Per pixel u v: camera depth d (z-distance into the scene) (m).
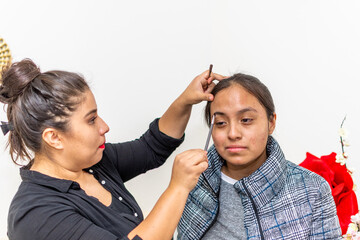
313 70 1.11
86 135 0.68
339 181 0.86
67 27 1.10
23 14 1.04
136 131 1.27
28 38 1.05
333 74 1.06
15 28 1.03
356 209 0.83
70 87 0.66
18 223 0.65
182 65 1.32
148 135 0.95
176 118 0.91
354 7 0.99
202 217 0.82
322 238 0.71
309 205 0.73
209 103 0.81
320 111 1.11
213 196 0.82
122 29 1.18
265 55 1.22
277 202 0.75
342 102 1.06
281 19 1.16
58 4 1.08
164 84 1.30
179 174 0.65
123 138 1.26
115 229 0.73
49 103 0.65
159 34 1.25
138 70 1.24
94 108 0.70
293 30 1.13
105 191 0.81
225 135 0.74
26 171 0.71
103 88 1.19
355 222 0.77
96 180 0.82
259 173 0.75
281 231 0.73
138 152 0.93
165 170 1.37
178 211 0.65
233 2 1.27
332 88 1.07
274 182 0.75
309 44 1.10
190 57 1.33
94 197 0.74
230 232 0.79
